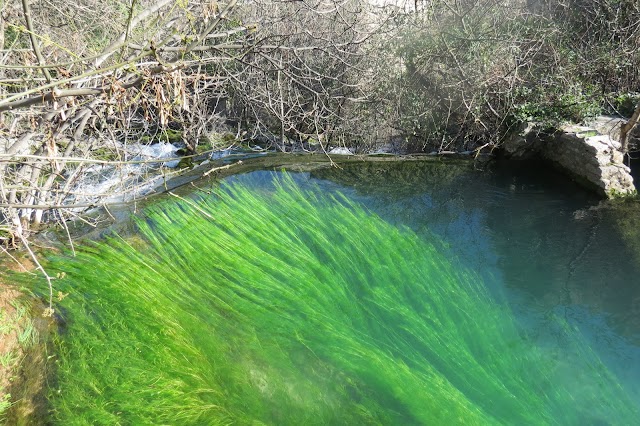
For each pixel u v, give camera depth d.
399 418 3.08
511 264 5.17
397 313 3.89
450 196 6.85
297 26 8.12
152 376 3.21
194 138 7.99
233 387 3.23
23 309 3.97
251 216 5.18
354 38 8.09
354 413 3.11
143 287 3.91
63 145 6.04
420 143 8.88
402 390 3.11
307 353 3.58
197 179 7.11
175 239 4.71
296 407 3.12
